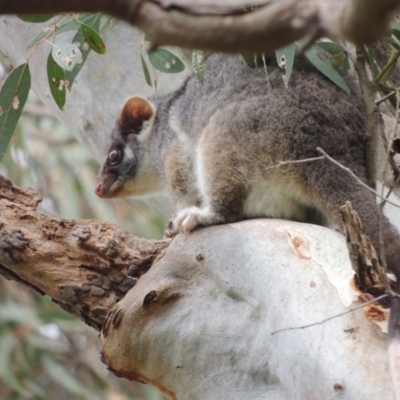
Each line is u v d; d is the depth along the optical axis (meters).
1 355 15.09
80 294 8.14
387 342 5.46
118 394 15.79
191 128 9.22
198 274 7.21
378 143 7.81
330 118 7.79
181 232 7.78
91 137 11.02
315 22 2.74
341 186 7.56
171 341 7.10
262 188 8.10
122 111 10.50
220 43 2.82
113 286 8.13
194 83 9.26
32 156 17.20
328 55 8.30
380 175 7.84
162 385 7.24
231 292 6.93
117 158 11.15
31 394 15.42
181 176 9.65
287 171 7.86
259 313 6.66
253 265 6.67
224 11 2.81
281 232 6.76
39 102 18.41
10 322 15.59
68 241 8.17
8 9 2.78
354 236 5.72
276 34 2.77
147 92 10.44
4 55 11.48
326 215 7.68
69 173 17.12
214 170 8.21
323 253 6.48
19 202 8.37
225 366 6.81
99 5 2.82
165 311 7.20
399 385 5.08
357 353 5.52
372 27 2.65
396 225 7.46
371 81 7.75
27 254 8.15
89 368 16.33
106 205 16.00
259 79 8.26
